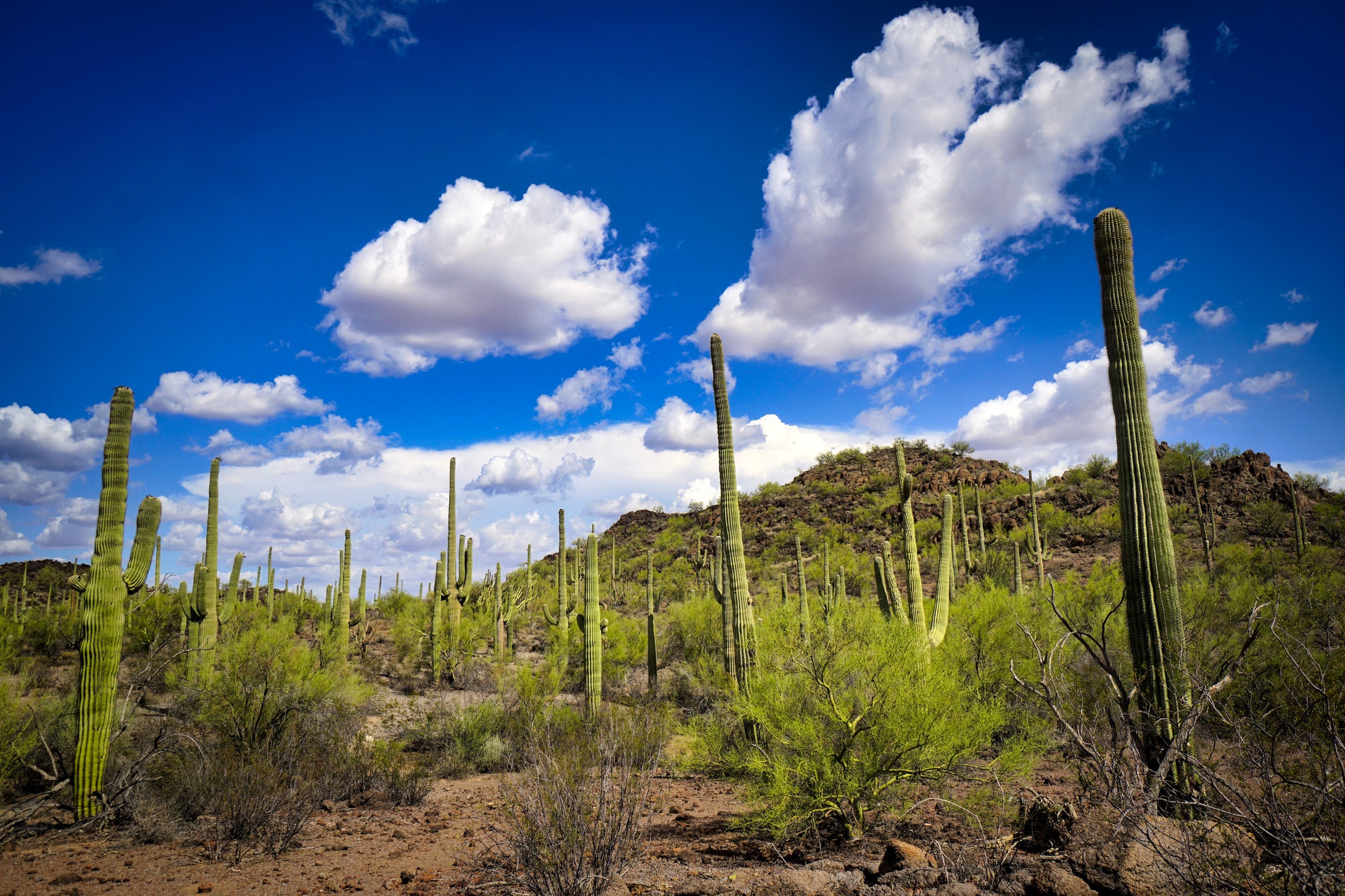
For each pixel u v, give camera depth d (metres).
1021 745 7.15
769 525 64.38
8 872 7.05
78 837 8.51
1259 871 3.74
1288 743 4.68
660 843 7.33
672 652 25.41
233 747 10.38
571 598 43.72
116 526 9.74
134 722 11.85
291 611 36.72
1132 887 4.04
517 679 16.61
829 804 7.13
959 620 12.51
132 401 10.26
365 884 6.42
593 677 14.55
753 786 7.54
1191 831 4.12
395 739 14.76
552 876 5.29
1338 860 3.52
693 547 64.88
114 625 9.55
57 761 9.90
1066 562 37.53
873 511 59.72
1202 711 5.08
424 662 26.50
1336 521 35.06
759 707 7.88
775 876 5.31
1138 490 7.16
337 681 15.03
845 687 7.82
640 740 9.45
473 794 10.98
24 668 14.16
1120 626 11.70
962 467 70.94
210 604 17.02
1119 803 4.86
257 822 7.98
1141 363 7.57
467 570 26.95
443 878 6.48
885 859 5.44
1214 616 10.73
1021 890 4.34
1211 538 33.03
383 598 45.09
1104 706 6.31
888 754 7.21
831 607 9.16
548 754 6.45
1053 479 57.50
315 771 10.50
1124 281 7.80
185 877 6.78
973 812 6.94
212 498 17.41
